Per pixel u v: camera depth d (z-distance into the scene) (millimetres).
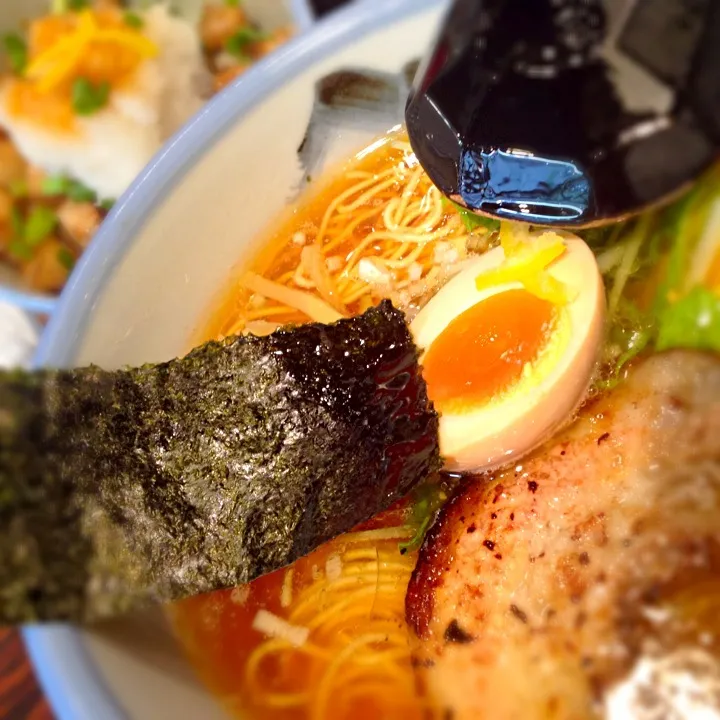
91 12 265
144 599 171
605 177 170
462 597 175
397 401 186
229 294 217
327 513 182
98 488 169
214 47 291
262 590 201
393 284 223
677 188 173
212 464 178
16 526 157
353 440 181
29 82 260
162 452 177
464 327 191
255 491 178
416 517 199
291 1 253
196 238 205
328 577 203
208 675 189
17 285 257
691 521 156
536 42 166
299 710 190
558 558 166
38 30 265
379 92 213
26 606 157
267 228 221
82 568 163
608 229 190
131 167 260
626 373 181
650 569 156
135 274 194
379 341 189
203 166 199
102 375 178
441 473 195
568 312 183
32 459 162
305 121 212
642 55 162
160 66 266
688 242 181
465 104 177
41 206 266
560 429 183
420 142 190
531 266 185
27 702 201
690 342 174
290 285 226
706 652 147
